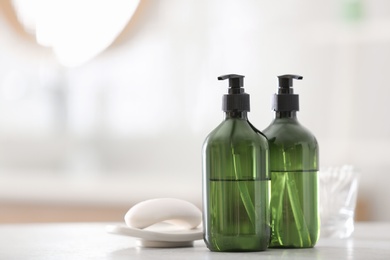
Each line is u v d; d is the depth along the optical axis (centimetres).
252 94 384
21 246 132
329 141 364
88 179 396
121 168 402
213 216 118
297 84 374
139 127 402
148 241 128
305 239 123
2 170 405
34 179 389
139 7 396
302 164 124
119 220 363
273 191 124
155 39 398
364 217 341
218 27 391
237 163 117
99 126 404
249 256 111
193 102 395
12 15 400
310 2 372
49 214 366
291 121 126
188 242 129
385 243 134
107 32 397
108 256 114
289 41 377
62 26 398
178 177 395
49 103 407
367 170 351
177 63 397
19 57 407
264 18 383
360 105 360
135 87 402
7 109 410
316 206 125
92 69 404
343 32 364
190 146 395
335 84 366
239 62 387
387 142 354
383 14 356
